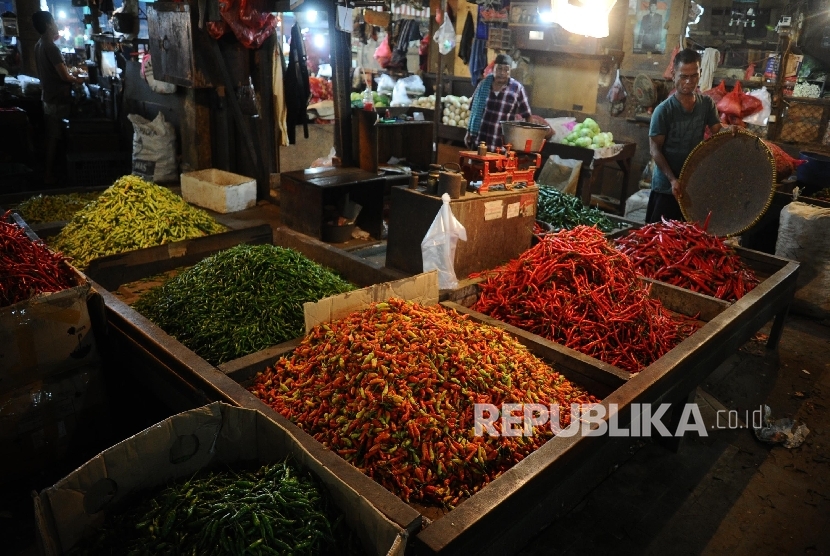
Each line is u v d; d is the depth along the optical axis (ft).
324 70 32.55
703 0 26.11
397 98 31.91
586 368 9.46
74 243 13.76
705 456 11.12
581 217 17.02
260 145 20.66
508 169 13.53
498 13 27.99
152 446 6.38
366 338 8.36
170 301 11.04
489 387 8.04
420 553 5.60
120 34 25.43
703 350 9.93
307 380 8.31
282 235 15.40
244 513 5.78
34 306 8.80
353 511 6.01
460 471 7.27
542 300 11.17
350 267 13.78
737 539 9.21
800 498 10.18
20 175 23.59
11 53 40.06
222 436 6.84
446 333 8.63
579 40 25.86
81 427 9.84
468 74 33.55
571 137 24.26
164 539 5.90
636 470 10.66
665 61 25.22
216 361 9.80
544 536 9.06
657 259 14.28
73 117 27.50
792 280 13.99
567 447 6.96
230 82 18.71
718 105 21.89
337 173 17.37
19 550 8.29
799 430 11.82
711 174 15.79
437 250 11.89
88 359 9.57
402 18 32.96
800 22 25.35
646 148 26.53
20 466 9.33
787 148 24.64
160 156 21.81
